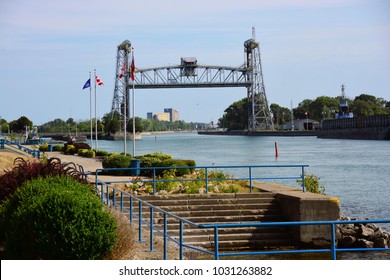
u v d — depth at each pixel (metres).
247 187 28.33
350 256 21.12
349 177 56.12
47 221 11.61
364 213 32.50
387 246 22.95
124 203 24.23
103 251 12.01
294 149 128.25
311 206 22.70
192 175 32.16
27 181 15.40
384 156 95.00
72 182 15.81
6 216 13.55
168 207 24.30
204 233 22.94
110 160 35.66
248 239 22.75
